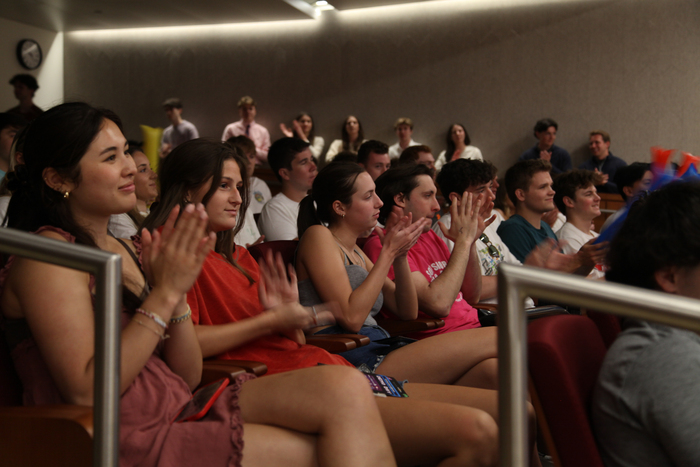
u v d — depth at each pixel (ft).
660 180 7.18
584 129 25.35
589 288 2.61
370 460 3.85
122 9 28.25
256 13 28.22
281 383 4.16
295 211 12.20
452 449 4.33
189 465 3.81
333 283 6.46
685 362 3.18
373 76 28.12
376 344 6.73
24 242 2.88
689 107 23.97
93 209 4.34
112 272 2.86
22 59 30.68
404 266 7.27
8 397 3.92
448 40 26.96
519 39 25.98
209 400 4.16
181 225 3.88
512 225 10.78
